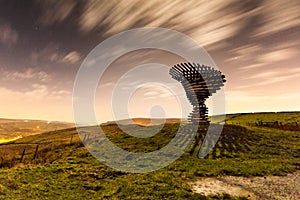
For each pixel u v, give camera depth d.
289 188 11.88
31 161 20.34
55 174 15.77
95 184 13.79
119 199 11.09
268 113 83.50
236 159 18.86
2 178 14.42
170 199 10.78
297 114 72.31
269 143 25.09
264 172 14.84
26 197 11.34
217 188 12.13
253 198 10.61
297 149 22.45
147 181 13.57
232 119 75.19
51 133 63.41
